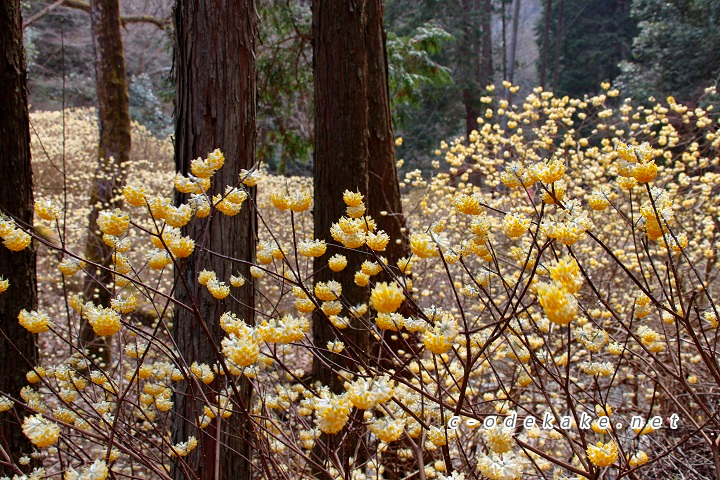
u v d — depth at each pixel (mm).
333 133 3354
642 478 2418
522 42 28703
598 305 3641
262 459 1849
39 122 12805
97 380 1962
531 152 5305
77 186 9594
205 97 2408
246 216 2494
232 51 2426
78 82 16562
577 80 18469
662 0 10727
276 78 5980
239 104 2451
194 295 2389
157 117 17453
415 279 4414
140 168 12133
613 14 18000
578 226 1376
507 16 18422
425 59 7273
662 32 10398
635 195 4629
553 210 2941
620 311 3777
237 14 2430
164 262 1566
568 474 2424
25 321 1686
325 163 3377
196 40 2412
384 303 1051
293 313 5480
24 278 2400
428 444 1933
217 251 2410
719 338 3342
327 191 3371
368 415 1901
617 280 4234
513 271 4070
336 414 1074
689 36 9906
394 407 1828
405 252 3867
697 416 2988
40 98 15711
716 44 9609
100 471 1132
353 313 1896
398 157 15594
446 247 1330
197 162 1576
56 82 16172
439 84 8289
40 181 9023
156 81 18172
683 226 4328
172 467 2369
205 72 2406
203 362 2375
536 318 2576
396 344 3402
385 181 3799
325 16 3369
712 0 9688
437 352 1230
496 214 5730
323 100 3385
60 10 14742
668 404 3189
